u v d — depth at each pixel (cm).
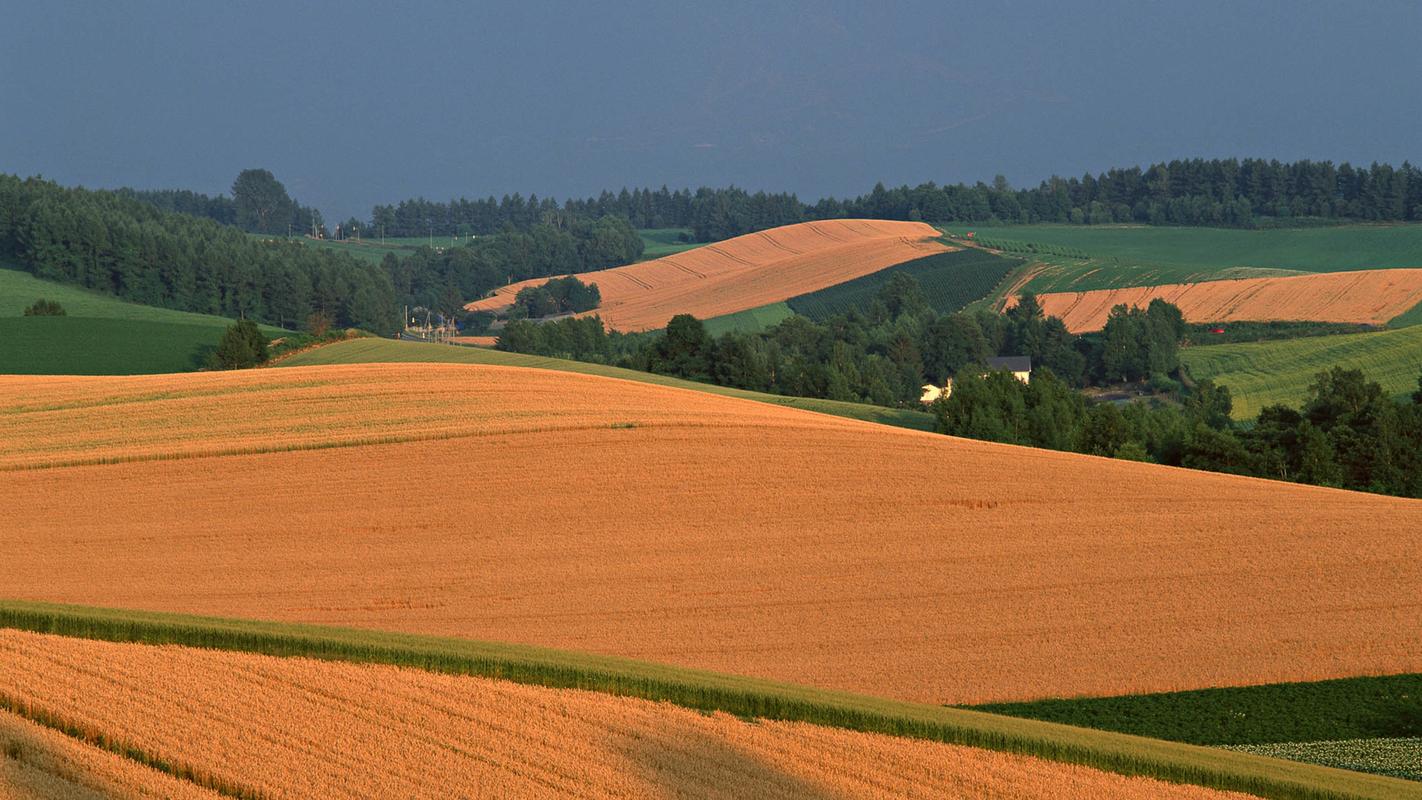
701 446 19650
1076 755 8194
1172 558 15388
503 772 7250
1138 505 17488
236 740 7456
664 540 15875
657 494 17538
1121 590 14375
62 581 14138
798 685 9856
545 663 9156
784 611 13688
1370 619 13462
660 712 8556
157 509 16775
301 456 18938
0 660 8688
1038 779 7812
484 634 12850
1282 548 15688
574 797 6981
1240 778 7875
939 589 14375
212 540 15662
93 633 9650
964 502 17475
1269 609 13788
